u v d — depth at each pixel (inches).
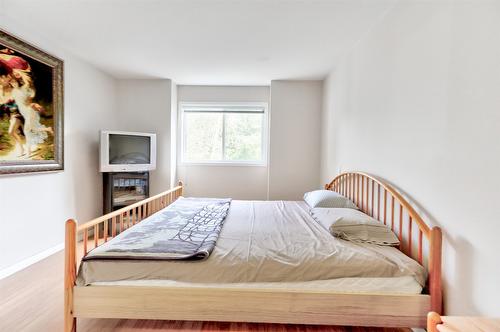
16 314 71.4
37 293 81.7
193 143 179.5
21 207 98.3
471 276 50.4
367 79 96.0
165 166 165.6
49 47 108.9
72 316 60.4
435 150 59.9
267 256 62.6
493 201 45.9
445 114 56.9
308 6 80.8
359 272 59.7
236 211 110.1
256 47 112.3
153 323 67.6
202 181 176.2
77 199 129.0
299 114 161.0
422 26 64.7
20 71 96.1
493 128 45.8
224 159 178.1
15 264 95.9
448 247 56.0
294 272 59.9
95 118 142.7
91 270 60.6
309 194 124.6
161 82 162.7
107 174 142.0
